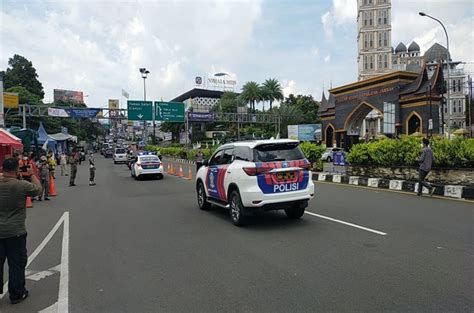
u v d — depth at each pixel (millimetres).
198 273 5488
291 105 92812
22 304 4617
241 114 57844
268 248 6699
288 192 8406
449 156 12758
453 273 5145
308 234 7613
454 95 87250
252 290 4766
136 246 7152
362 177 16312
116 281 5289
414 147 14500
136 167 22562
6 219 4641
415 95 32125
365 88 37562
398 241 6832
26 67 63312
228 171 9023
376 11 94000
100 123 114500
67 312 4324
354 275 5172
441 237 7031
